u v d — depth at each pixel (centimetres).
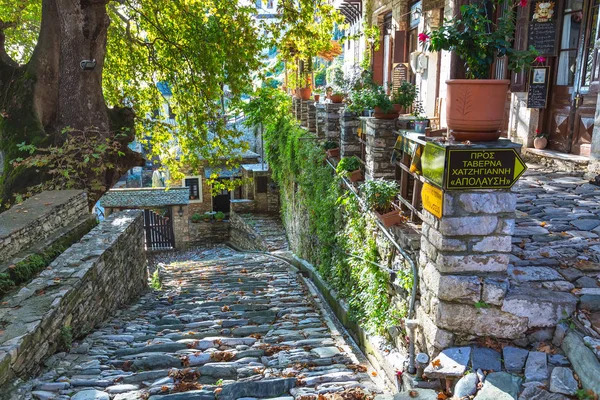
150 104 1466
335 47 1700
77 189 830
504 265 375
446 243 370
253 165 2198
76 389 386
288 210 1545
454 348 371
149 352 493
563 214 542
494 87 360
